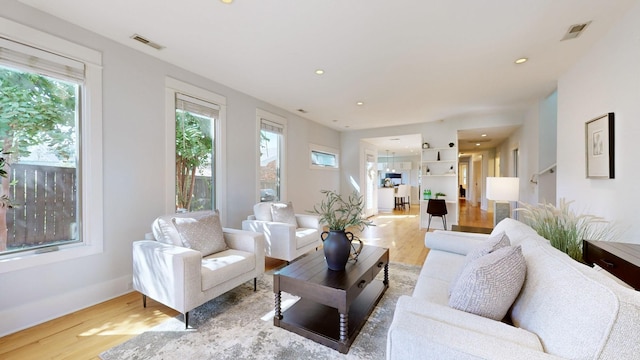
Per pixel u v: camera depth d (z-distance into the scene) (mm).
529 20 2168
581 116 2787
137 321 2074
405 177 11711
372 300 2297
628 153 2045
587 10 2037
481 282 1122
